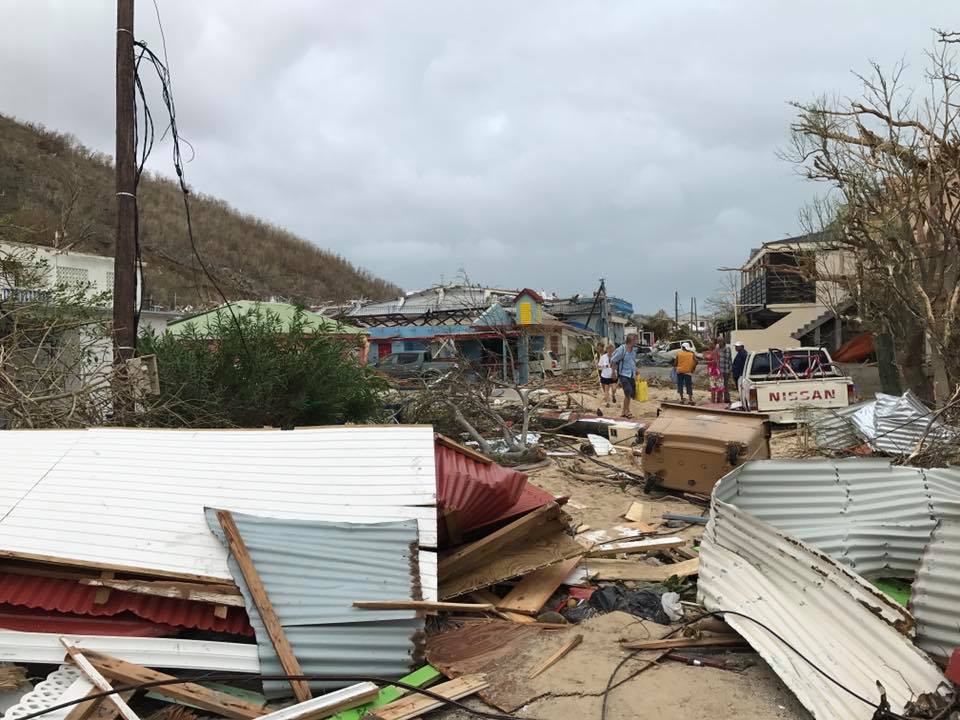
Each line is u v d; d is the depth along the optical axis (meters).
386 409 13.21
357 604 4.03
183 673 3.78
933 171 13.70
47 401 7.74
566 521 5.81
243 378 10.12
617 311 51.28
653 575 5.79
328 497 4.79
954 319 12.99
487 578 5.20
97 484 4.71
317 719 3.55
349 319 33.22
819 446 10.74
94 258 13.18
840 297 21.56
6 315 8.42
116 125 8.39
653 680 3.97
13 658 3.63
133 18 8.45
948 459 8.26
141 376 8.05
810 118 14.93
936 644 3.74
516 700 3.78
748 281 35.78
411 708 3.67
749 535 4.46
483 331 24.42
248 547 4.17
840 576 3.69
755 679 3.96
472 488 5.30
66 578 4.03
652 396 23.62
